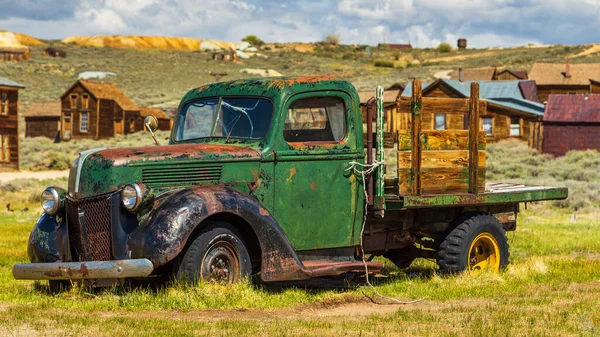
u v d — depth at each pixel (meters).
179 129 9.56
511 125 55.81
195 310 7.66
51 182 39.28
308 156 8.96
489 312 7.90
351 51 190.12
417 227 10.52
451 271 10.23
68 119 76.75
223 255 8.23
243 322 7.06
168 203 7.91
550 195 11.48
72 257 8.40
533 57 147.62
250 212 8.23
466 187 10.30
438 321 7.39
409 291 9.30
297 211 8.93
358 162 9.41
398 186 9.72
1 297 8.59
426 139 9.91
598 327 7.14
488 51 176.88
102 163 8.11
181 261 7.97
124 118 76.06
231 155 8.50
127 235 7.94
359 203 9.43
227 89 9.31
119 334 6.43
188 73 134.75
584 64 74.56
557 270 11.07
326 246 9.20
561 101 52.44
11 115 50.03
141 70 137.12
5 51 133.62
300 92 8.98
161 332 6.52
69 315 7.30
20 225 19.98
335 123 9.28
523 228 19.31
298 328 6.89
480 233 10.41
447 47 184.62
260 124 8.88
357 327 6.98
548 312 7.89
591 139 50.50
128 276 7.62
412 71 139.38
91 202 8.15
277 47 189.00
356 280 10.09
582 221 22.48
